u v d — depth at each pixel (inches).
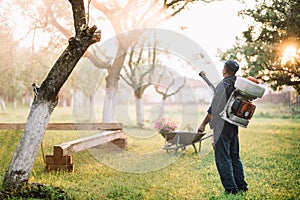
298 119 968.9
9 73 575.8
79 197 231.8
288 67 622.8
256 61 629.0
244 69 642.8
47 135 562.6
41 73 596.4
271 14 601.3
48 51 559.5
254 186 267.7
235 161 253.6
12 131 497.4
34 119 237.3
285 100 1244.5
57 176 292.8
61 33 536.1
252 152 423.2
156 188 264.2
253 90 239.9
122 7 524.7
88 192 247.0
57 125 396.5
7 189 228.4
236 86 241.9
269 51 617.3
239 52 642.8
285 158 384.2
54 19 520.1
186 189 260.4
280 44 602.5
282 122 871.7
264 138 556.1
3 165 329.7
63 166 307.3
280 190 260.8
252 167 339.9
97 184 270.5
